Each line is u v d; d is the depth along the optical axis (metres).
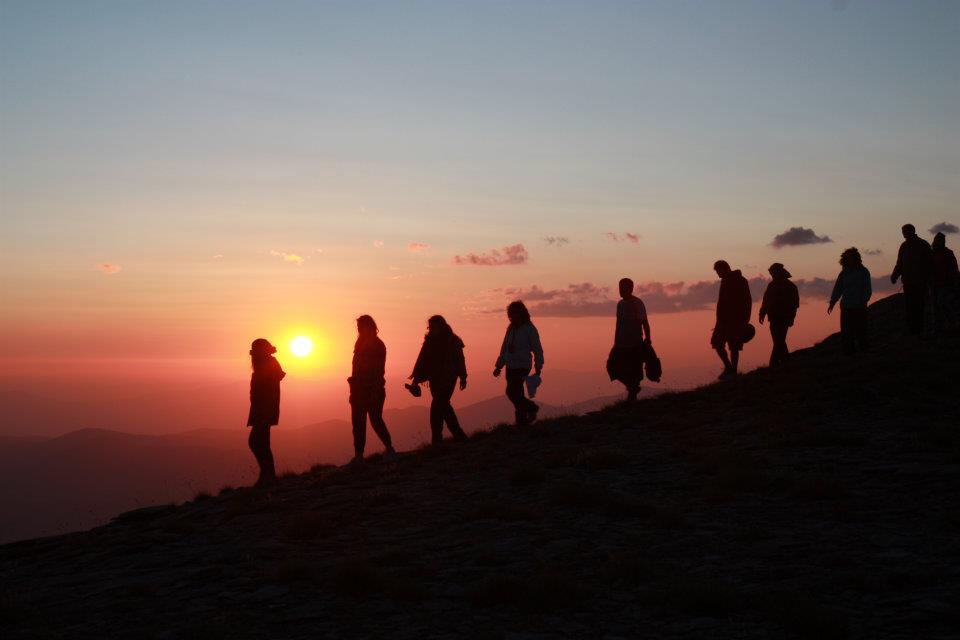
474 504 9.53
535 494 9.73
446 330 15.71
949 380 14.20
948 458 9.02
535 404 16.08
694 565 6.25
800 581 5.62
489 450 13.87
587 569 6.38
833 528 7.02
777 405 14.26
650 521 7.73
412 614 5.57
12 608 6.28
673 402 16.42
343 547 7.99
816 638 4.57
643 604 5.43
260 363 15.09
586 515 8.39
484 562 6.77
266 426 15.02
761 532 6.96
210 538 9.45
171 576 7.40
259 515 10.72
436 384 15.58
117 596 6.77
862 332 18.75
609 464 11.04
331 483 12.82
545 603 5.44
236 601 6.19
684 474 10.02
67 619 6.11
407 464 13.62
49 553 10.51
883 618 4.82
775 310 19.00
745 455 10.33
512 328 16.23
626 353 17.12
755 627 4.85
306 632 5.30
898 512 7.35
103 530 12.26
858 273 18.73
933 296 20.05
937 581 5.40
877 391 14.06
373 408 14.84
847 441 10.55
